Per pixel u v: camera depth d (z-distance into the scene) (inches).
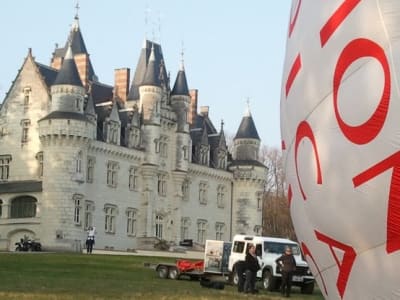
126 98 3464.6
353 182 407.8
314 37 448.1
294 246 1333.7
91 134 2901.1
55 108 2871.6
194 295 994.1
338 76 423.2
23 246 2672.2
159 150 3353.8
